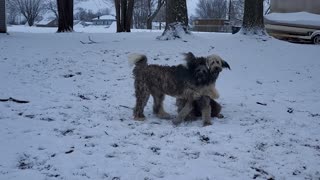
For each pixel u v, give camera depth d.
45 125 7.51
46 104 9.03
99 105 9.14
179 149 6.50
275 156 6.27
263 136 7.12
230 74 12.72
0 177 5.35
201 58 7.86
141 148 6.50
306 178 5.56
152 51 15.14
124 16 32.44
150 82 8.17
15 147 6.38
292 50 16.02
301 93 10.91
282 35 22.88
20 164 5.82
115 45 16.44
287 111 8.99
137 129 7.48
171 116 8.53
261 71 13.28
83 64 13.47
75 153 6.22
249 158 6.16
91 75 12.19
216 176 5.53
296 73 13.16
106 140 6.82
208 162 5.99
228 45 16.39
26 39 18.41
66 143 6.61
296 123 7.98
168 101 9.74
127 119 8.20
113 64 13.49
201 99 7.95
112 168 5.72
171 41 16.77
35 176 5.41
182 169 5.74
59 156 6.09
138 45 16.23
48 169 5.67
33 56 14.61
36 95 9.84
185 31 17.44
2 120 7.76
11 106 8.81
